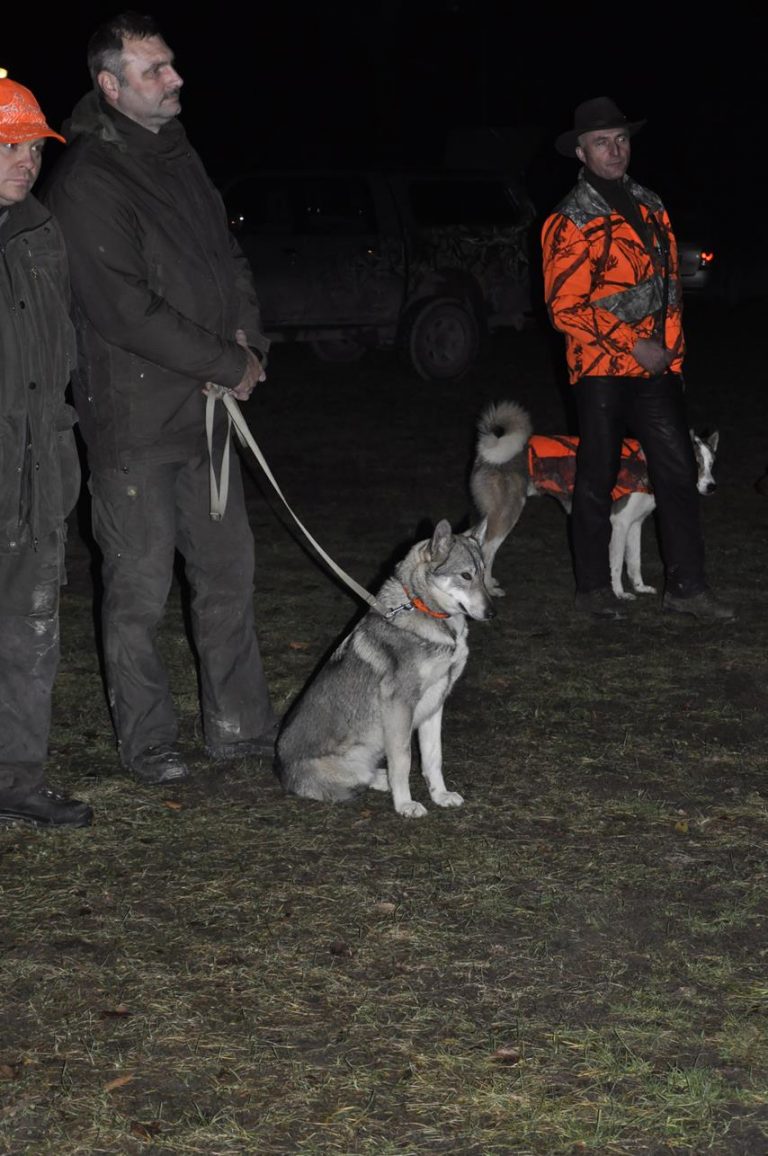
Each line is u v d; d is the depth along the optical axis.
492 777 5.07
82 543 8.94
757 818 4.67
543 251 6.71
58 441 4.36
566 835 4.55
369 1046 3.33
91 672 6.23
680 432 6.85
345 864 4.34
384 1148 2.95
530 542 8.93
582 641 6.75
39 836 4.51
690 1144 2.97
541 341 18.89
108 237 4.37
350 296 14.98
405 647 4.68
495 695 5.97
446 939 3.85
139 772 4.99
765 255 24.67
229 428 4.88
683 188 24.42
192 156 4.71
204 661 5.13
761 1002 3.52
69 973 3.67
